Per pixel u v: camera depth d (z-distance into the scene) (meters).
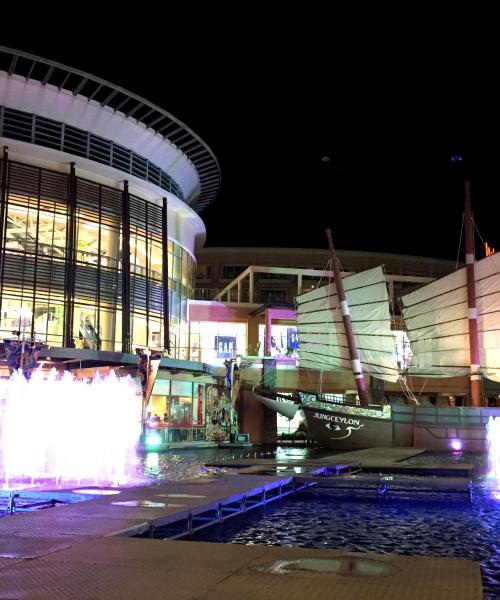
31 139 34.00
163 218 40.50
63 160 34.81
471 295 43.41
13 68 32.88
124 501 11.20
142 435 30.14
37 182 34.00
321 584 5.34
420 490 16.47
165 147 41.25
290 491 16.89
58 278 33.72
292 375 50.31
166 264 40.22
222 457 30.09
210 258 70.25
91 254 35.41
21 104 33.94
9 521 8.72
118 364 32.31
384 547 10.51
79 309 34.53
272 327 52.12
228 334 50.81
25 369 24.84
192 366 36.69
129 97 36.41
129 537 7.79
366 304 46.16
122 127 37.84
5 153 33.00
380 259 70.69
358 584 5.34
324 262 69.81
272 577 5.58
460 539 11.19
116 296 36.16
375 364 45.38
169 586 5.28
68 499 12.60
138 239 38.66
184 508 10.29
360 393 44.12
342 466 20.48
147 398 30.38
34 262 33.00
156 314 39.31
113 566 6.00
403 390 50.91
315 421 41.66
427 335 47.06
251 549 6.79
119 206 37.44
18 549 6.79
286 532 11.75
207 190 50.75
